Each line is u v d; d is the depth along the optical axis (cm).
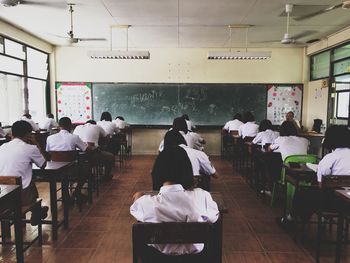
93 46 738
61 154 335
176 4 422
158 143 775
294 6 429
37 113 715
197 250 146
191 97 760
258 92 756
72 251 271
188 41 674
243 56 559
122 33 598
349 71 577
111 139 595
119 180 518
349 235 303
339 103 614
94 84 757
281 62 750
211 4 422
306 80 749
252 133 580
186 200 139
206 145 776
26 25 549
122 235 304
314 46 688
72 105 759
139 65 755
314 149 584
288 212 326
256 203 405
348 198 200
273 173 381
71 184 420
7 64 577
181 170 145
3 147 267
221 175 561
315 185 281
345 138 246
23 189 265
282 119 759
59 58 750
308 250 276
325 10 395
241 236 304
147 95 760
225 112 761
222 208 181
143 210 141
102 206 388
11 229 313
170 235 134
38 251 270
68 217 337
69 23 529
